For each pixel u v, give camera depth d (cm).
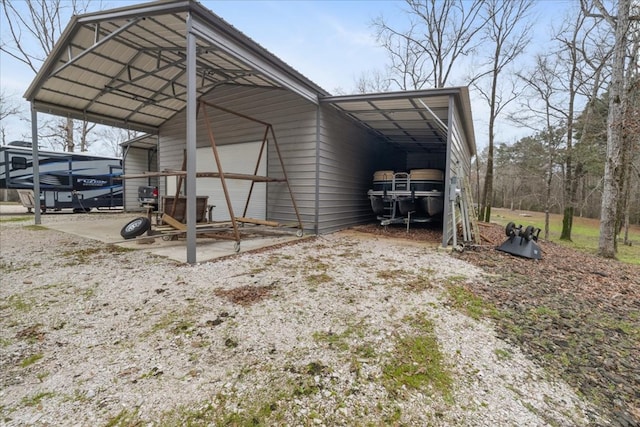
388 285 352
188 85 389
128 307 274
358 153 877
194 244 409
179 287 322
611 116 662
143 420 151
